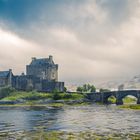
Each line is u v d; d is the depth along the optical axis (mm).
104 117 138875
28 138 69750
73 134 76812
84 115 153000
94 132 81125
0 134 76750
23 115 151875
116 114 161750
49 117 137750
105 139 68438
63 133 78750
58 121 116562
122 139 68375
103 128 91438
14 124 104000
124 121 117125
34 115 151875
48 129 88375
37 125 100562
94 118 132500
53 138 69875
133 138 70000
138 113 171125
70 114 161000
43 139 68500
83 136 73188
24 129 88312
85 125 100875
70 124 104375
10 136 72938
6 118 131500
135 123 108375
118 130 85875
